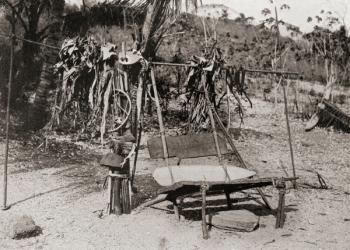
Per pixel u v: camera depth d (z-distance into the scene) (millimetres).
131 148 5379
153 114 12414
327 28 20391
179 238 4691
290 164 9367
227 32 25594
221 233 4863
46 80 10164
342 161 10055
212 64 5938
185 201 6090
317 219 5562
